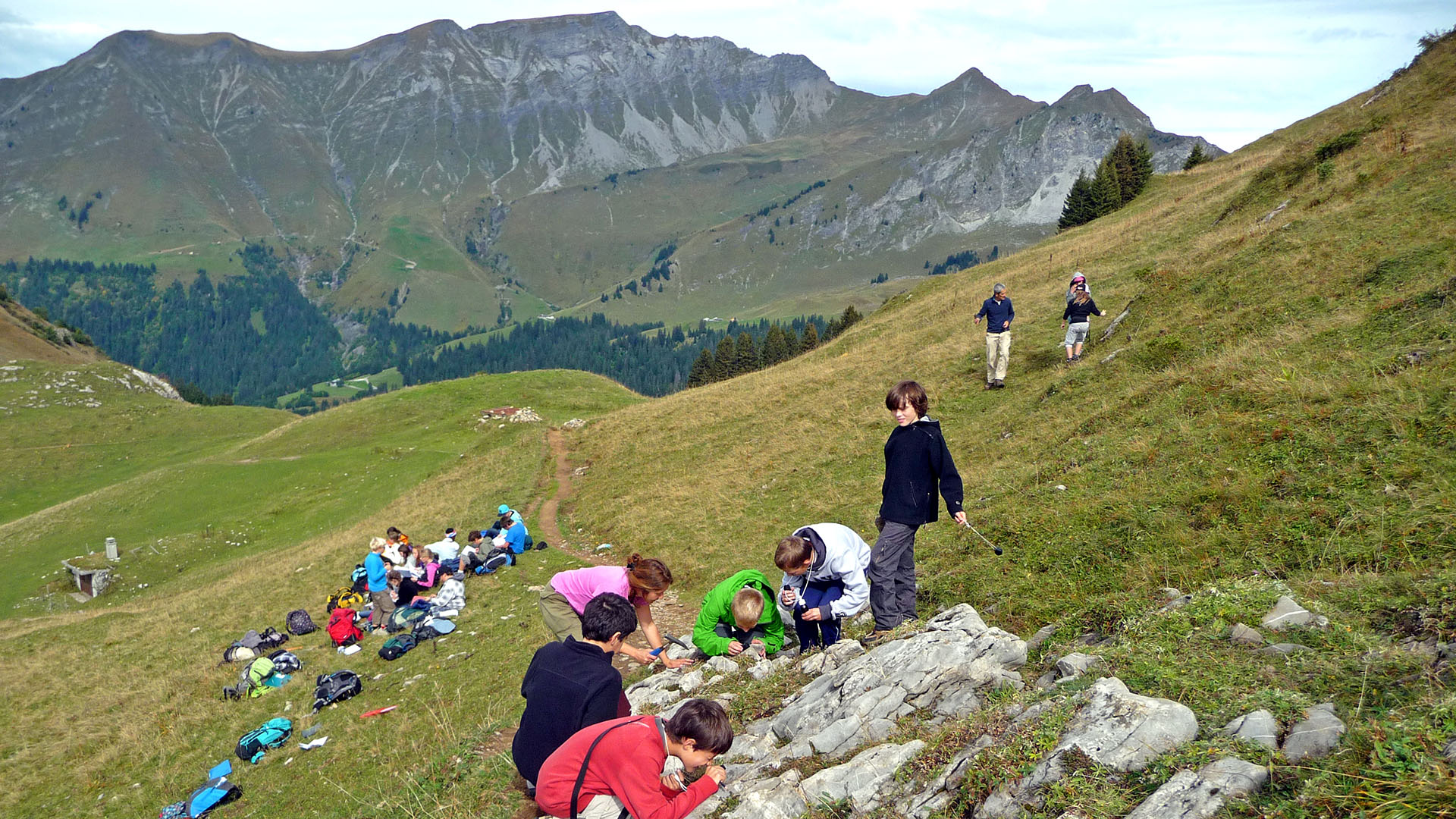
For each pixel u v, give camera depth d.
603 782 3.99
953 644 5.60
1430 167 16.25
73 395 84.81
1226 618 4.95
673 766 4.34
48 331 141.25
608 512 22.08
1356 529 6.12
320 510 40.62
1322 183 20.33
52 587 35.69
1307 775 3.07
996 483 12.48
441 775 7.73
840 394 25.17
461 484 33.91
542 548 20.42
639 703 8.05
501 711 10.34
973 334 25.88
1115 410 12.91
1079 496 9.67
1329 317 11.61
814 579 7.17
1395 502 6.18
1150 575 7.02
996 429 16.42
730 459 22.77
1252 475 7.89
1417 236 13.12
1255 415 9.32
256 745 11.71
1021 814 3.52
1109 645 5.23
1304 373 9.80
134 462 73.12
